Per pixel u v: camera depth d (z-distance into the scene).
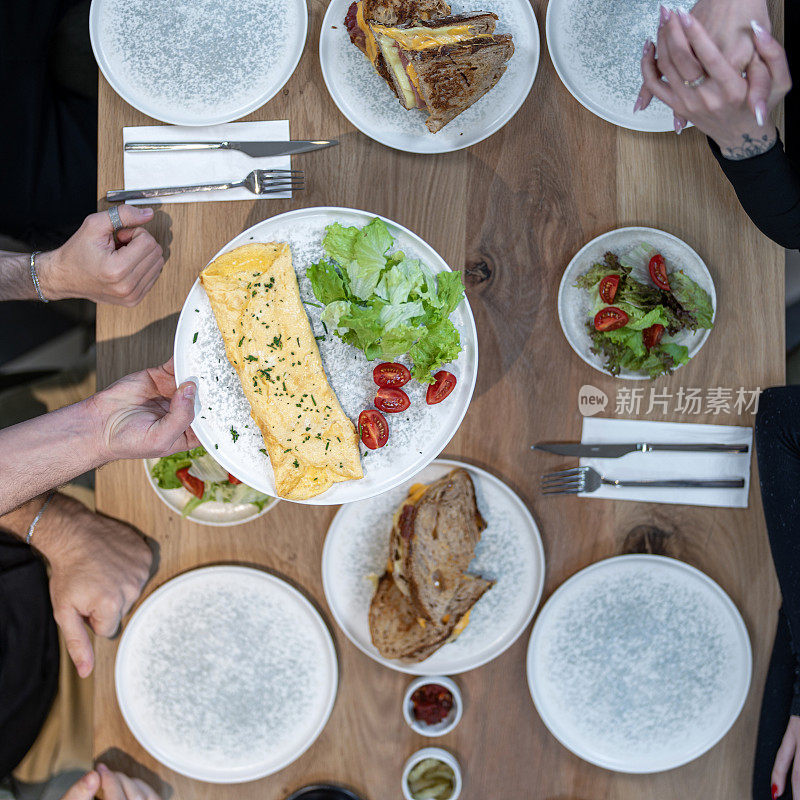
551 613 1.54
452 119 1.42
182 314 1.32
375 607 1.49
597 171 1.46
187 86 1.44
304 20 1.42
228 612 1.55
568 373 1.49
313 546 1.53
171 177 1.45
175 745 1.58
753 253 1.47
